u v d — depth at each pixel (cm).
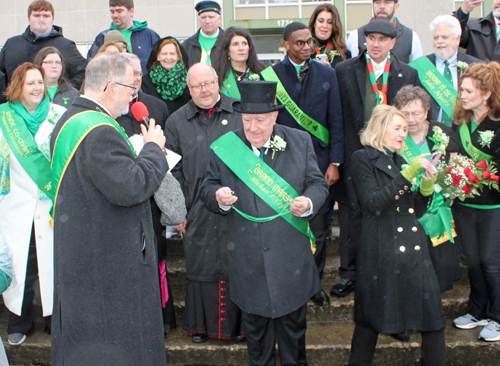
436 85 357
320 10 416
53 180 216
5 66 446
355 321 267
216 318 312
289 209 258
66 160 206
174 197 244
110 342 208
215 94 309
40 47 438
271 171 259
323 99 340
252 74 374
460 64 342
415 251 253
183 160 313
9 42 446
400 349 308
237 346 312
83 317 207
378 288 254
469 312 333
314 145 346
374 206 251
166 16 633
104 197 206
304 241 262
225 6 669
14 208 309
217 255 305
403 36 418
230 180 264
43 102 318
